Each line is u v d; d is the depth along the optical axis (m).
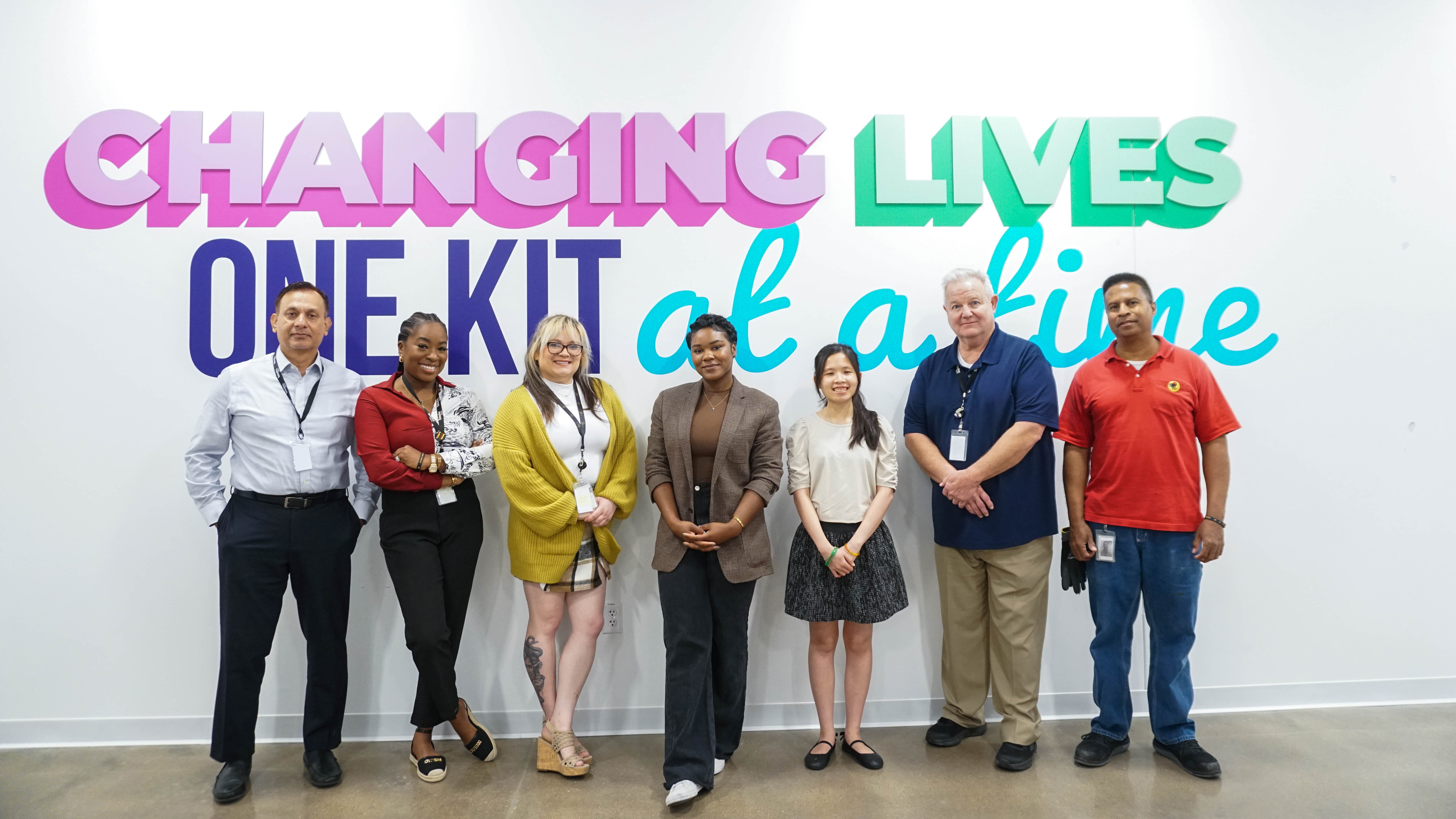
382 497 2.33
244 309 2.64
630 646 2.70
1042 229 2.80
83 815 2.12
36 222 2.62
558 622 2.41
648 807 2.15
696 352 2.27
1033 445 2.40
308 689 2.33
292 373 2.32
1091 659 2.80
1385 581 2.82
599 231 2.72
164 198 2.65
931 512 2.75
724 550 2.24
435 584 2.27
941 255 2.78
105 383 2.62
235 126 2.65
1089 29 2.82
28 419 2.61
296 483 2.26
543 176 2.72
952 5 2.81
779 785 2.28
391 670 2.65
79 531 2.61
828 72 2.78
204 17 2.67
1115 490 2.37
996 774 2.35
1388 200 2.84
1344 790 2.22
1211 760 2.32
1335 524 2.82
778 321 2.75
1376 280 2.84
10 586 2.60
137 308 2.63
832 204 2.77
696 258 2.73
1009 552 2.43
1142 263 2.81
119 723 2.60
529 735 2.66
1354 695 2.81
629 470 2.43
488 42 2.72
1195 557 2.33
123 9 2.66
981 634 2.56
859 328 2.76
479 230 2.70
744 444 2.25
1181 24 2.83
